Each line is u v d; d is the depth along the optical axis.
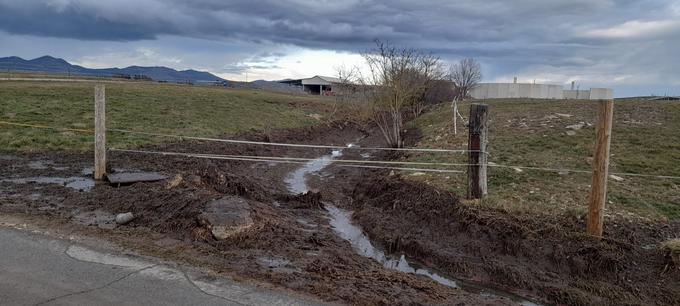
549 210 7.90
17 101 19.33
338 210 10.19
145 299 4.20
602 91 49.44
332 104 39.81
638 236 6.99
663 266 6.18
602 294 5.90
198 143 16.09
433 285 5.46
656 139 13.39
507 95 51.12
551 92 50.91
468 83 52.38
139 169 10.30
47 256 5.08
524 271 6.43
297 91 79.00
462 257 6.96
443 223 7.98
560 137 14.20
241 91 47.44
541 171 10.39
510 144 13.77
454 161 12.23
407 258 7.32
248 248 5.86
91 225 6.27
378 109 21.12
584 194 8.73
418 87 20.39
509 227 7.22
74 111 18.69
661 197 8.61
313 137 25.62
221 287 4.55
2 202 7.07
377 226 8.39
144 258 5.18
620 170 10.52
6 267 4.74
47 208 6.93
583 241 6.71
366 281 5.16
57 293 4.22
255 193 9.52
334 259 6.00
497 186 9.37
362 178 13.40
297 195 10.41
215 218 6.15
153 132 16.88
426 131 20.77
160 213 6.77
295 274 5.08
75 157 11.33
